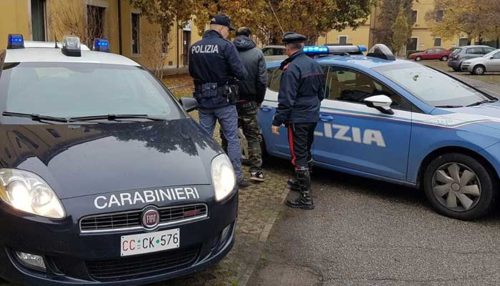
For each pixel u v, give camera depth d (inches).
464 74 1190.9
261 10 751.1
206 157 136.1
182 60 1048.2
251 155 237.1
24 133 134.2
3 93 150.9
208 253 126.5
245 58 225.9
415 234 179.0
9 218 111.3
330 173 259.0
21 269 112.7
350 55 252.2
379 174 212.2
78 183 115.1
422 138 196.1
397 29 2349.9
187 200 119.7
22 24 545.3
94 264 113.3
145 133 142.9
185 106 181.0
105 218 111.9
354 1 1165.1
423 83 217.6
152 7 707.4
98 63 176.2
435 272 150.0
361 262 156.6
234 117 216.8
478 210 186.1
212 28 208.5
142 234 114.1
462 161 187.8
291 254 161.8
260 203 209.0
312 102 198.1
